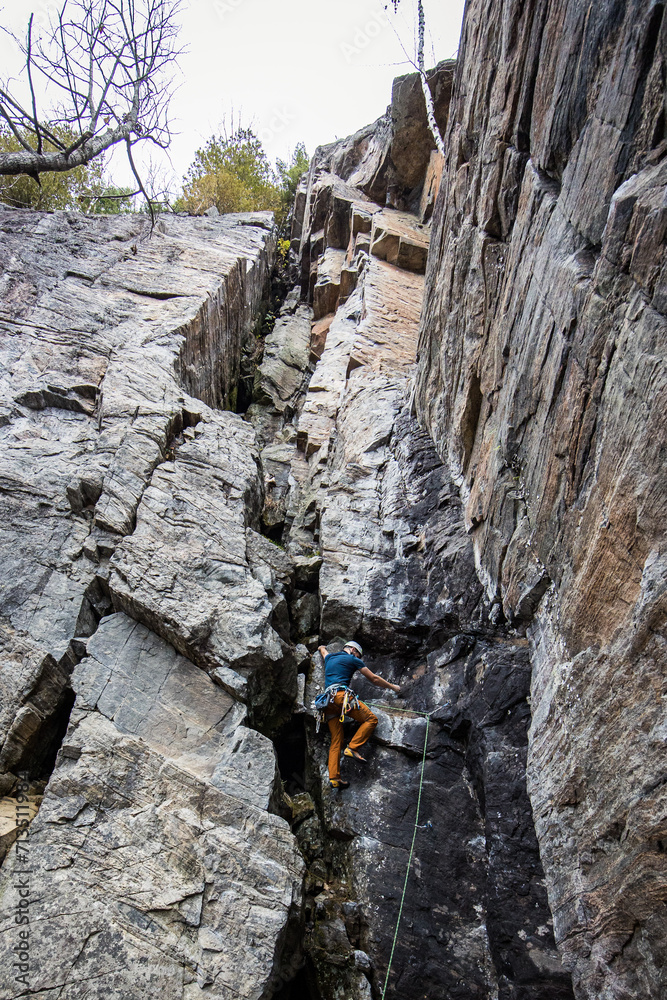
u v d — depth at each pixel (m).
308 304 17.94
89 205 15.88
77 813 4.61
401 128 16.00
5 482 6.81
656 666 3.76
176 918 4.26
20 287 10.33
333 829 5.63
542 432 5.43
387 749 6.11
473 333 7.25
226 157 23.03
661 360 3.69
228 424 9.28
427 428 9.07
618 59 4.25
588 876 4.29
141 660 5.74
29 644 5.59
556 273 5.13
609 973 3.94
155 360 9.59
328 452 10.31
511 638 6.16
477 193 7.26
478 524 6.94
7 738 5.08
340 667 6.35
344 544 7.88
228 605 6.27
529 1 5.80
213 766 5.21
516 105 6.18
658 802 3.63
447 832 5.47
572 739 4.64
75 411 8.29
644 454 3.84
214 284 12.29
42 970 3.90
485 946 4.84
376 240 14.96
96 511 6.79
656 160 3.96
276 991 4.50
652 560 3.77
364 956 4.84
